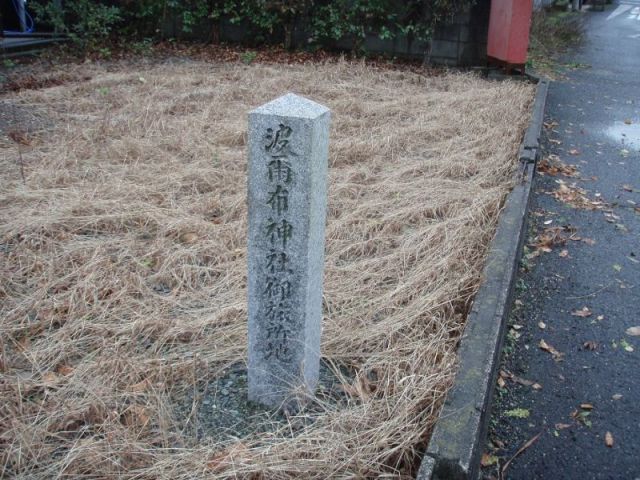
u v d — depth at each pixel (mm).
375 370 3166
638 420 3289
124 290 3699
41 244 4250
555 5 24156
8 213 4660
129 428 2670
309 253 2619
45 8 11289
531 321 4152
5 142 6305
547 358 3777
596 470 2957
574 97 10500
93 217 4613
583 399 3436
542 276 4719
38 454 2533
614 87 11508
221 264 4098
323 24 12172
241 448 2568
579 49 15914
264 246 2648
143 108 7508
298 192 2523
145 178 5406
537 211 5852
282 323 2748
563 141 8039
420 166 5953
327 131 2631
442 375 2955
